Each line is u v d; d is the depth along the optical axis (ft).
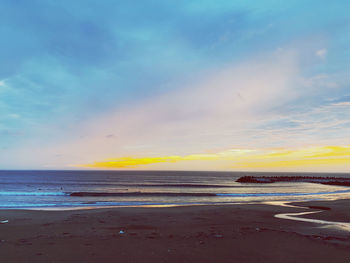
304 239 27.27
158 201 82.33
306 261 20.24
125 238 27.20
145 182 258.16
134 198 93.09
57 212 49.96
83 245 23.88
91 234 29.50
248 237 28.17
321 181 258.57
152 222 39.24
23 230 31.96
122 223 38.01
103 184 208.33
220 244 25.00
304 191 140.46
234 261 20.02
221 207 59.11
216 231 31.89
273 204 67.72
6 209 55.67
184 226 35.91
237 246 24.32
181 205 68.18
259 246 24.40
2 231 31.22
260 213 50.52
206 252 22.24
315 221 42.19
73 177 361.51
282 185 216.74
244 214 49.08
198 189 157.17
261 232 30.94
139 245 24.20
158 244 24.67
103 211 51.42
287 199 90.63
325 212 52.42
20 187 163.43
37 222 38.58
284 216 47.44
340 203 69.21
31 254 20.74
